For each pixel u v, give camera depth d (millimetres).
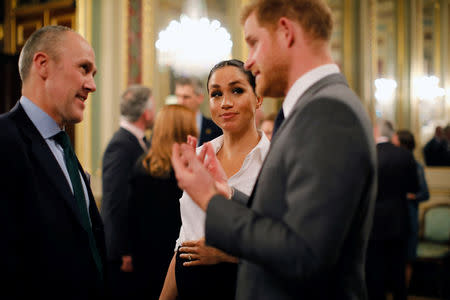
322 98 898
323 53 1020
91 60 1395
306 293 925
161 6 6477
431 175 5539
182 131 2383
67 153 1402
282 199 918
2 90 5625
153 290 2422
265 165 992
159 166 2348
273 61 1016
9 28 5906
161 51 5703
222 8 6207
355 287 960
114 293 2809
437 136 5645
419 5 6086
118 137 2990
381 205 3457
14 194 1174
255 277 979
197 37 5500
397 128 6199
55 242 1222
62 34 1346
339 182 813
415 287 4707
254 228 872
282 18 1001
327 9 1020
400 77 6219
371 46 6031
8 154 1177
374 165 918
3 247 1120
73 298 1240
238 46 5539
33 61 1330
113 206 2840
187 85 3732
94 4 5082
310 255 797
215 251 1367
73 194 1369
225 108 1437
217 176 1179
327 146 837
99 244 1507
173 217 2355
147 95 3172
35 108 1330
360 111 924
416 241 4340
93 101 5074
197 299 1422
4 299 1110
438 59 5934
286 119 978
